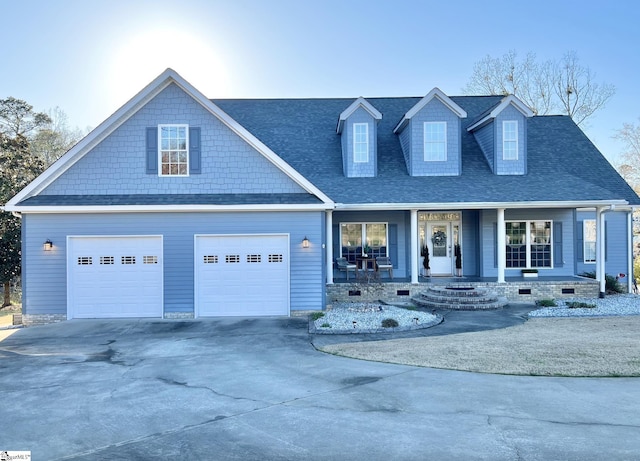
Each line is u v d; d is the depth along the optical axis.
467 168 18.42
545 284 16.56
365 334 11.62
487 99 22.20
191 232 14.19
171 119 14.65
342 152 18.88
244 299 14.30
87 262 14.02
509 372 7.79
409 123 18.17
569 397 6.49
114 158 14.51
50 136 47.03
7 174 26.03
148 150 14.57
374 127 17.97
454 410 6.05
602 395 6.57
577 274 18.69
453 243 18.89
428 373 7.85
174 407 6.38
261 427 5.59
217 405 6.43
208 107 14.58
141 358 9.45
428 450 4.87
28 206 13.57
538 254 18.36
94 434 5.49
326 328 12.07
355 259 18.38
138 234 14.06
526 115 18.03
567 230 18.33
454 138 18.09
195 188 14.69
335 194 16.47
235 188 14.77
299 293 14.38
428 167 18.06
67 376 8.09
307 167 18.30
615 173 18.86
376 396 6.68
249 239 14.33
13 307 26.48
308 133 19.91
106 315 14.05
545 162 18.92
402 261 18.50
